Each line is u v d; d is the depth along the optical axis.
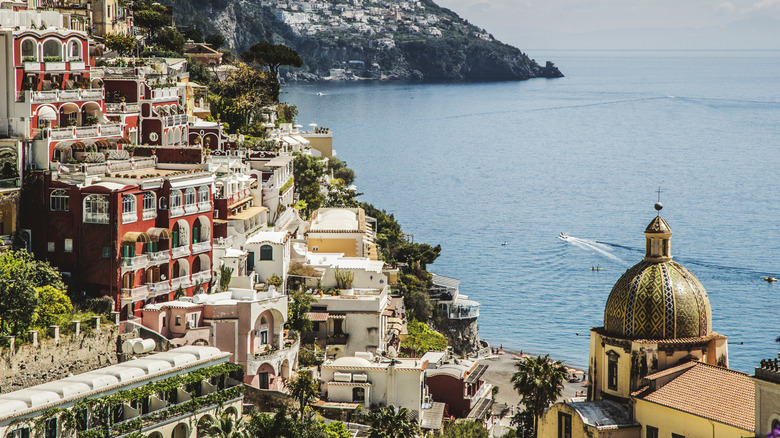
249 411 92.06
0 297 82.62
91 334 87.50
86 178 96.00
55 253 96.56
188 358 86.19
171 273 101.75
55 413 74.06
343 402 99.50
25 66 102.56
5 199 95.00
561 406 80.50
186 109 152.62
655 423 75.94
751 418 69.19
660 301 80.31
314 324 113.31
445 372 111.00
